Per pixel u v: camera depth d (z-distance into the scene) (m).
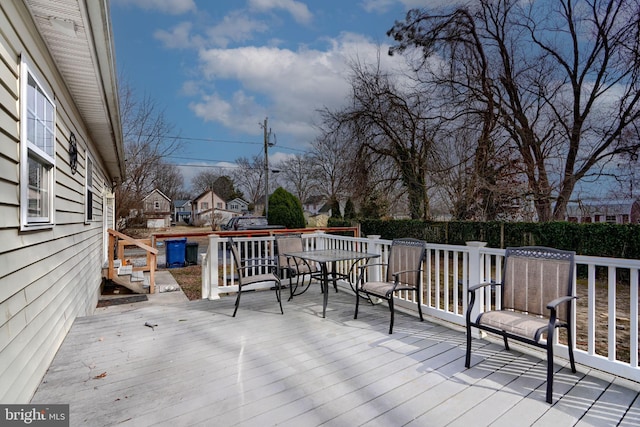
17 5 2.16
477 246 3.21
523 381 2.36
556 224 7.81
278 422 1.89
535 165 8.86
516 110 9.20
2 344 1.79
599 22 8.00
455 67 9.70
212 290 4.79
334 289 5.36
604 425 1.87
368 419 1.92
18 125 2.14
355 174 12.16
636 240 6.57
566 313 2.36
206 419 1.93
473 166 9.38
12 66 2.08
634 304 2.31
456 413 1.97
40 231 2.53
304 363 2.67
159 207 31.48
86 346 3.04
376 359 2.73
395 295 4.30
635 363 2.30
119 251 7.96
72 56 3.03
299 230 7.10
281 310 4.08
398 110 11.15
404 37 10.59
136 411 2.01
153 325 3.62
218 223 35.53
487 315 2.51
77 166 4.28
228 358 2.77
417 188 11.41
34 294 2.34
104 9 2.42
